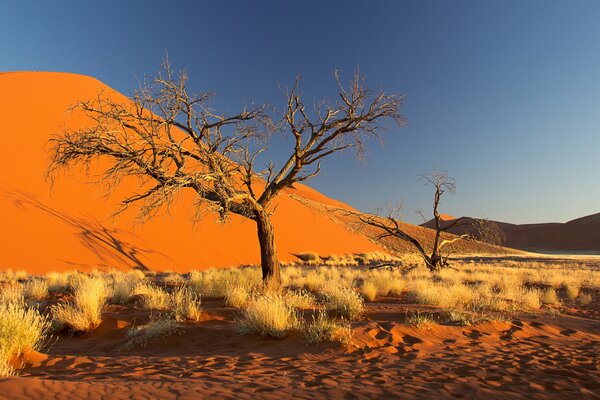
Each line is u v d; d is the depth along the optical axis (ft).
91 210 91.56
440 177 92.12
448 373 17.31
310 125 43.16
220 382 14.56
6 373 13.75
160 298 34.96
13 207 78.48
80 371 17.06
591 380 16.93
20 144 95.45
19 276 60.03
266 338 23.90
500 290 57.41
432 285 53.57
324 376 16.25
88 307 27.58
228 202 39.09
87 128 39.24
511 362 19.62
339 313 30.37
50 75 151.12
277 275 44.29
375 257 172.86
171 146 39.99
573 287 60.44
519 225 542.98
